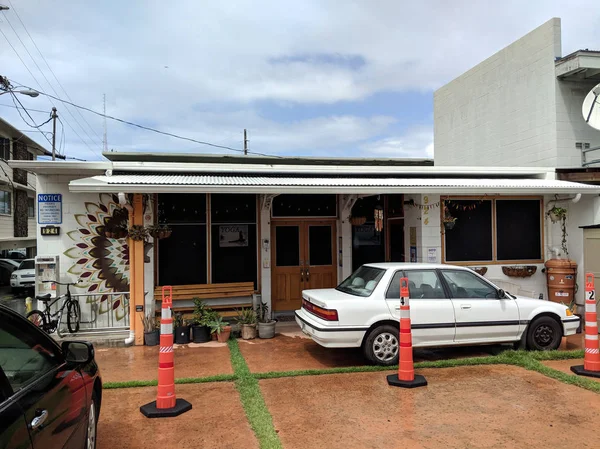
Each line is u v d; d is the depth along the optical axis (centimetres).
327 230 1102
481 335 723
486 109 1352
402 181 945
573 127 1109
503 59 1280
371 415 508
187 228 984
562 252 1065
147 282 885
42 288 902
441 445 437
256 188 793
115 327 934
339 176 1023
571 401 546
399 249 1116
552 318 757
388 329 688
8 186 2425
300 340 874
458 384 609
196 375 659
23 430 240
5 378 257
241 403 548
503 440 446
